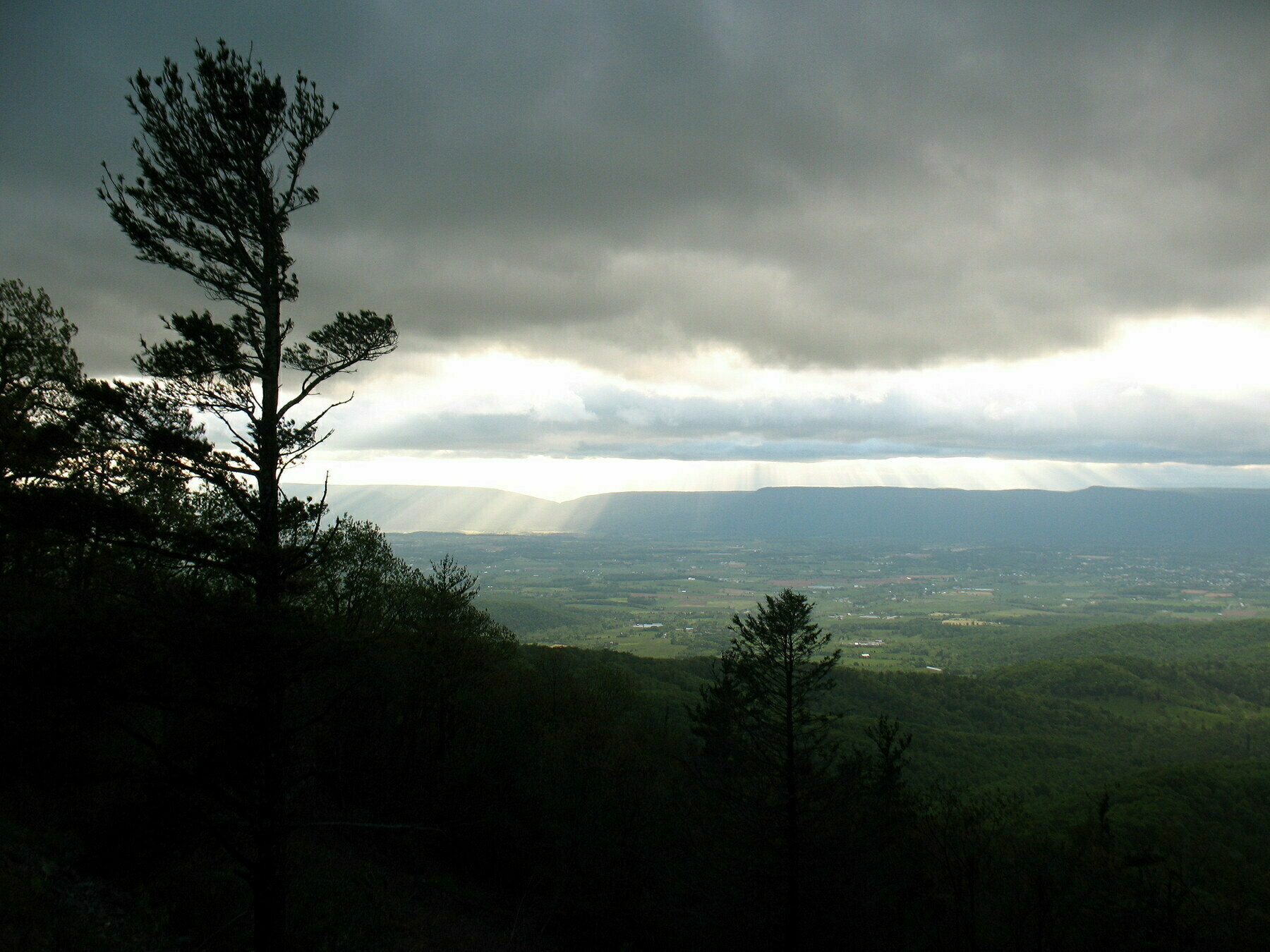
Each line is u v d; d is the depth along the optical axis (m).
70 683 9.23
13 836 12.73
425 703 23.41
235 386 11.90
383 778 21.86
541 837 23.02
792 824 20.92
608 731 29.61
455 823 20.58
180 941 12.52
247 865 10.78
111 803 13.24
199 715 11.49
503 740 24.28
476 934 18.53
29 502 9.98
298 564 11.58
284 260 12.55
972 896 20.17
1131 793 60.69
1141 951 19.44
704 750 25.30
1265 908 23.53
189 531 10.99
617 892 21.70
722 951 20.91
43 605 10.07
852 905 20.84
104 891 12.69
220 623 10.35
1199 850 40.91
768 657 22.17
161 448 10.95
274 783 11.00
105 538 10.49
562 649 88.94
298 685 13.34
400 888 19.34
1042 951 19.53
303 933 14.81
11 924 10.30
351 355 13.58
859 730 78.12
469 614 27.34
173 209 11.80
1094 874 21.92
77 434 11.25
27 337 18.02
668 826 24.33
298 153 12.70
